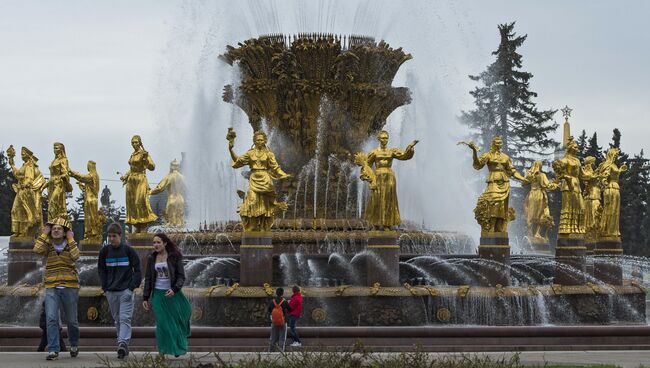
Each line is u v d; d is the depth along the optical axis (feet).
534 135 290.76
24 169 120.47
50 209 117.60
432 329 89.35
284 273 104.68
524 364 72.02
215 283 105.40
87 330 88.38
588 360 77.66
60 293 73.26
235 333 88.48
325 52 118.32
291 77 118.83
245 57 120.88
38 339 88.84
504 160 106.83
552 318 103.86
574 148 113.29
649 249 337.52
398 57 123.34
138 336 88.48
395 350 86.69
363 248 111.45
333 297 96.89
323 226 114.93
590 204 127.54
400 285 102.42
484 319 99.91
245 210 98.02
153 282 69.51
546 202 144.77
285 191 119.75
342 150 120.47
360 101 120.57
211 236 115.85
